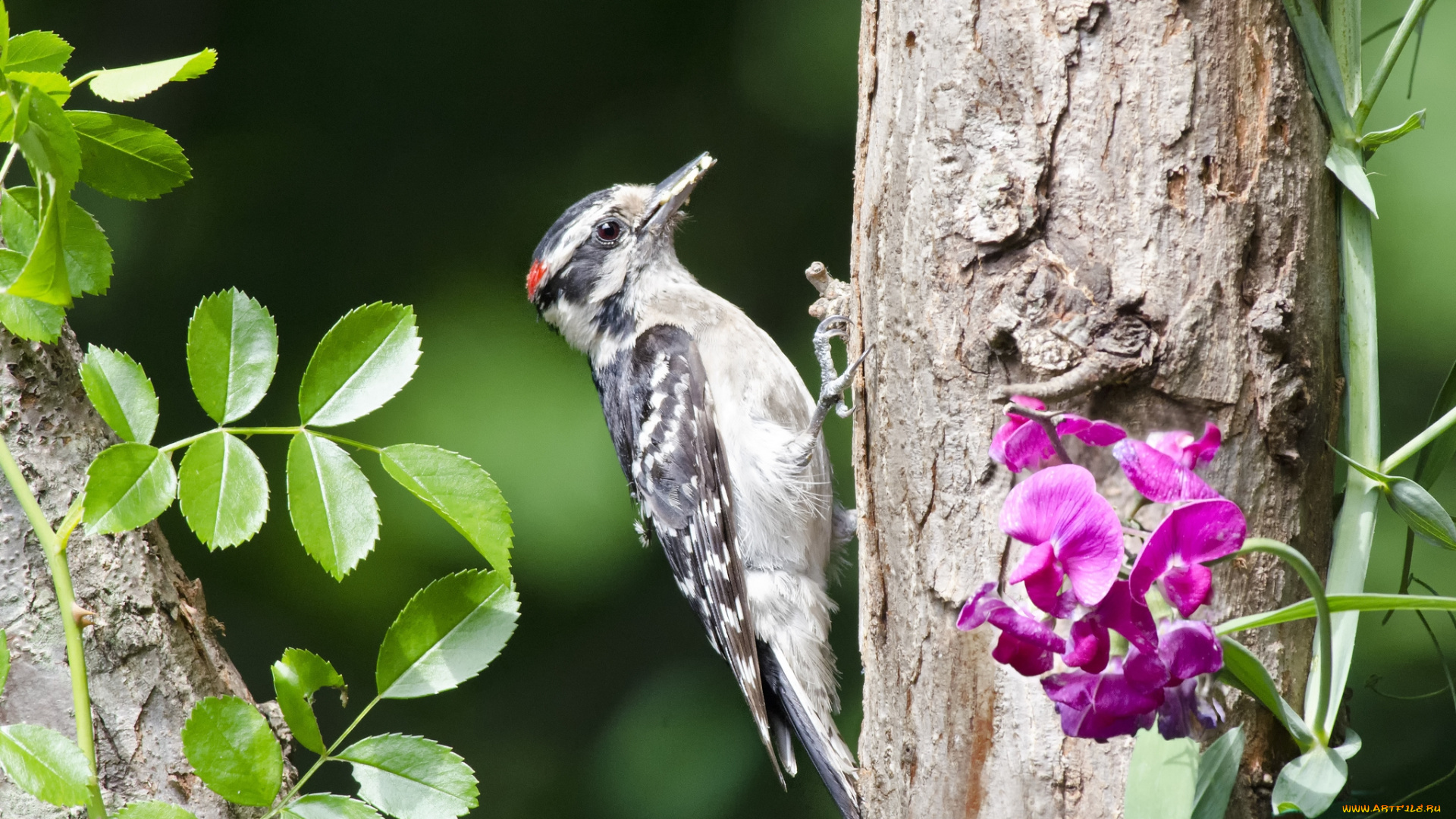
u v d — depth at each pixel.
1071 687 2.90
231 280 4.23
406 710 4.22
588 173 4.25
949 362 4.03
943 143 4.03
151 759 4.03
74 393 4.04
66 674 4.03
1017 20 4.02
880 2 4.04
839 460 4.20
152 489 3.47
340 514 3.53
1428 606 3.21
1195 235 3.95
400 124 4.24
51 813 4.02
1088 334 3.95
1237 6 3.99
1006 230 4.02
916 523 4.04
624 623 4.23
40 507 4.03
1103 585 2.74
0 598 4.03
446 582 3.85
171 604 4.04
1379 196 4.22
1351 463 3.90
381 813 3.71
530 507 4.21
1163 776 3.55
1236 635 3.96
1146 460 2.93
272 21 4.24
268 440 4.22
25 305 3.97
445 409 4.21
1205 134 3.97
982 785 4.03
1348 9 4.02
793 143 4.25
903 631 4.04
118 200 4.23
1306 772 3.37
